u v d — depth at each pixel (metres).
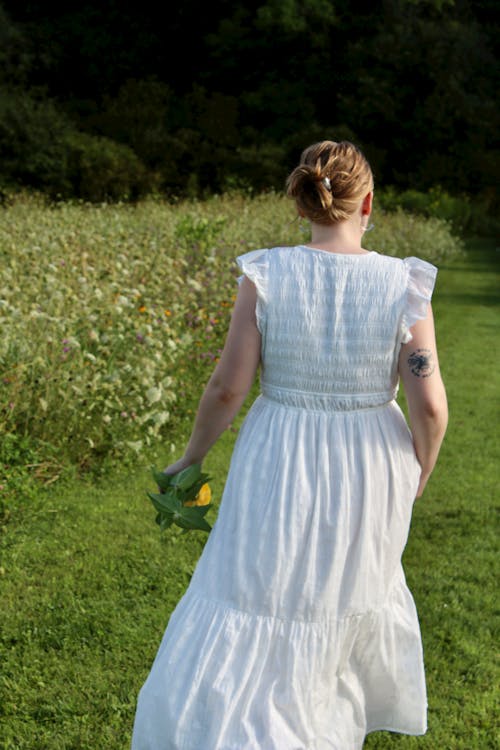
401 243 15.07
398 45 31.64
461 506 4.71
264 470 2.01
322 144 2.09
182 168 29.95
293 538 1.98
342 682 2.09
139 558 3.92
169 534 4.18
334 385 2.02
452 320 10.80
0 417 4.68
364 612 2.03
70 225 11.09
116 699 2.86
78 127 30.03
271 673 1.99
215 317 7.62
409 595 2.17
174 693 1.96
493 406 6.92
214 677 1.95
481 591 3.70
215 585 2.01
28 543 4.04
